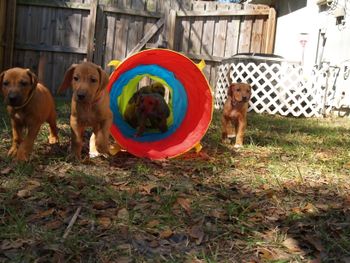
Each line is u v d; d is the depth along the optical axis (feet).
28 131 4.89
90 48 13.08
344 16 11.76
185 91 6.74
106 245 2.92
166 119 6.64
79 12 13.07
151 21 13.41
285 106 12.20
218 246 3.01
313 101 12.05
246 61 12.21
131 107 7.00
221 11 13.39
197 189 4.27
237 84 6.70
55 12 12.99
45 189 3.84
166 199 3.80
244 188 4.41
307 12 13.96
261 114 11.81
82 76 4.80
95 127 5.20
